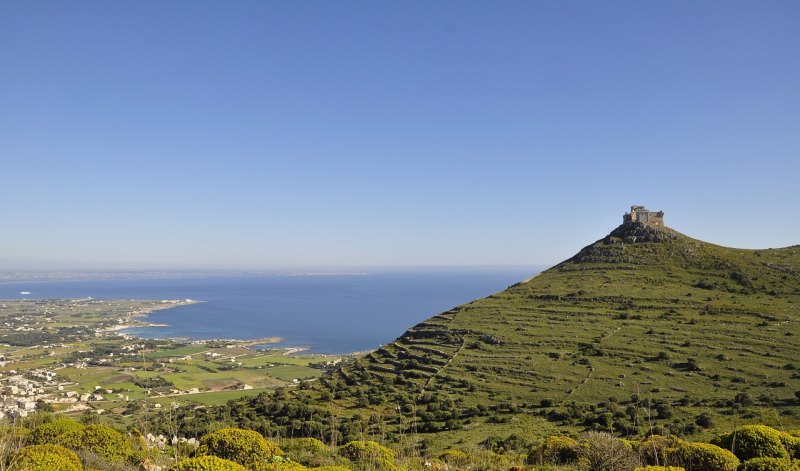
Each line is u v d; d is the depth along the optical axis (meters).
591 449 21.50
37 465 13.84
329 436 45.75
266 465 17.86
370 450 23.42
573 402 58.59
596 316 90.50
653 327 81.38
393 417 59.62
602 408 55.44
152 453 20.08
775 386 55.81
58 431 19.77
